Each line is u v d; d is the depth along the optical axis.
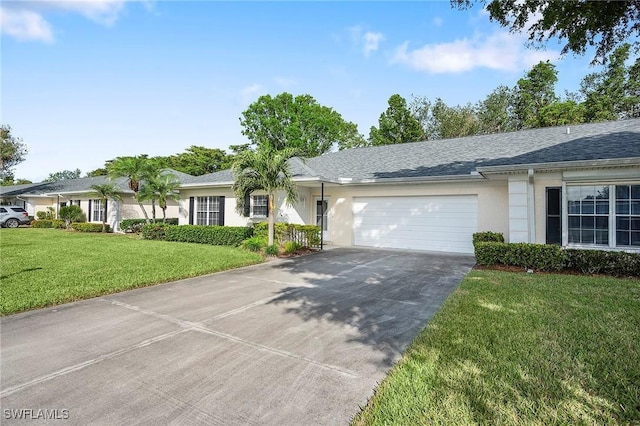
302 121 35.69
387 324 4.65
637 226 8.30
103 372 3.32
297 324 4.68
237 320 4.85
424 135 35.97
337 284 7.09
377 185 13.40
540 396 2.74
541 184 9.34
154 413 2.66
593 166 8.23
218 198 16.16
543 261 8.02
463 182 11.66
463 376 3.07
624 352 3.52
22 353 3.75
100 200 22.31
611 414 2.51
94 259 9.77
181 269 8.31
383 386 2.96
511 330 4.16
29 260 9.54
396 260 10.20
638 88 25.14
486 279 7.12
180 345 3.97
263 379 3.17
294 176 12.74
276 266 9.28
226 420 2.57
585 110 26.73
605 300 5.43
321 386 3.04
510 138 14.05
